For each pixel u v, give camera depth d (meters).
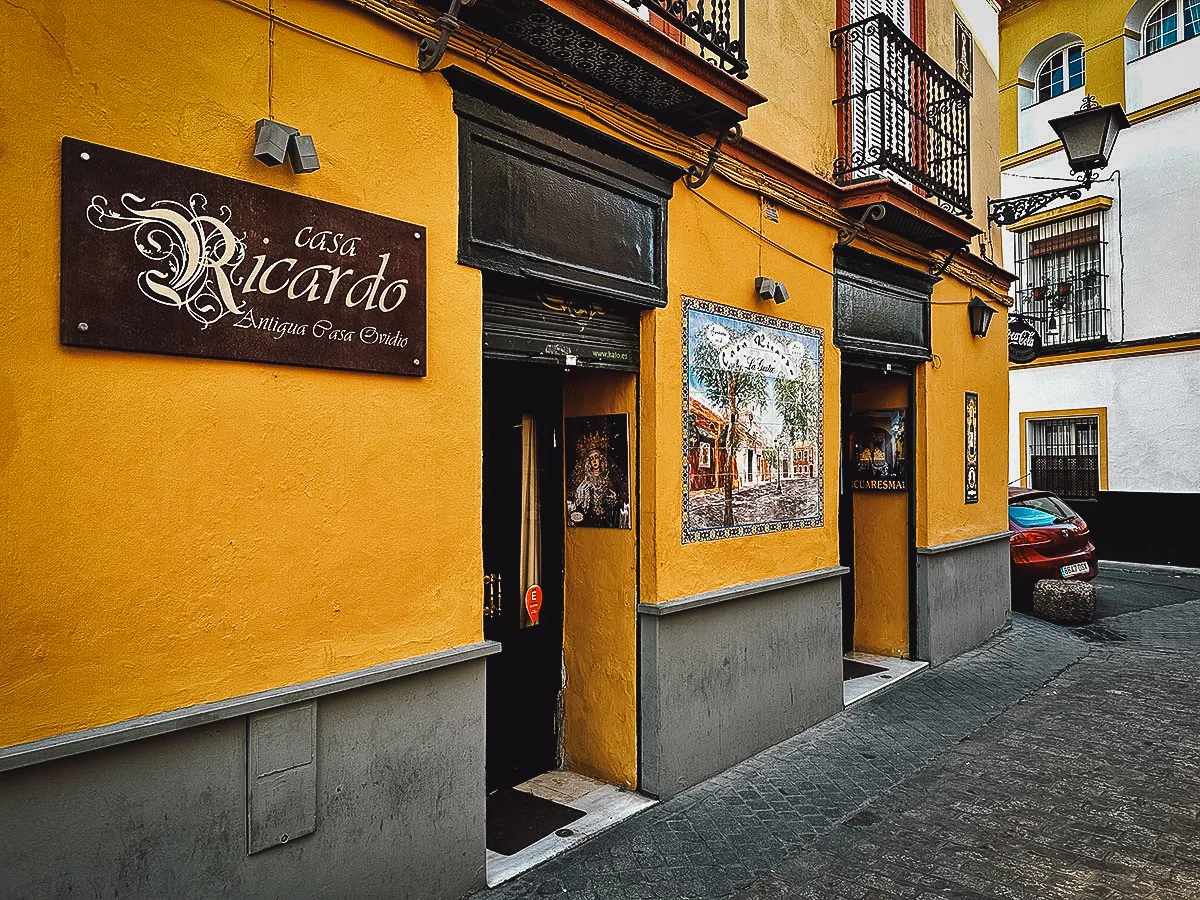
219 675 2.97
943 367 8.56
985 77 10.10
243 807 3.01
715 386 5.40
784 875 4.05
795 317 6.21
